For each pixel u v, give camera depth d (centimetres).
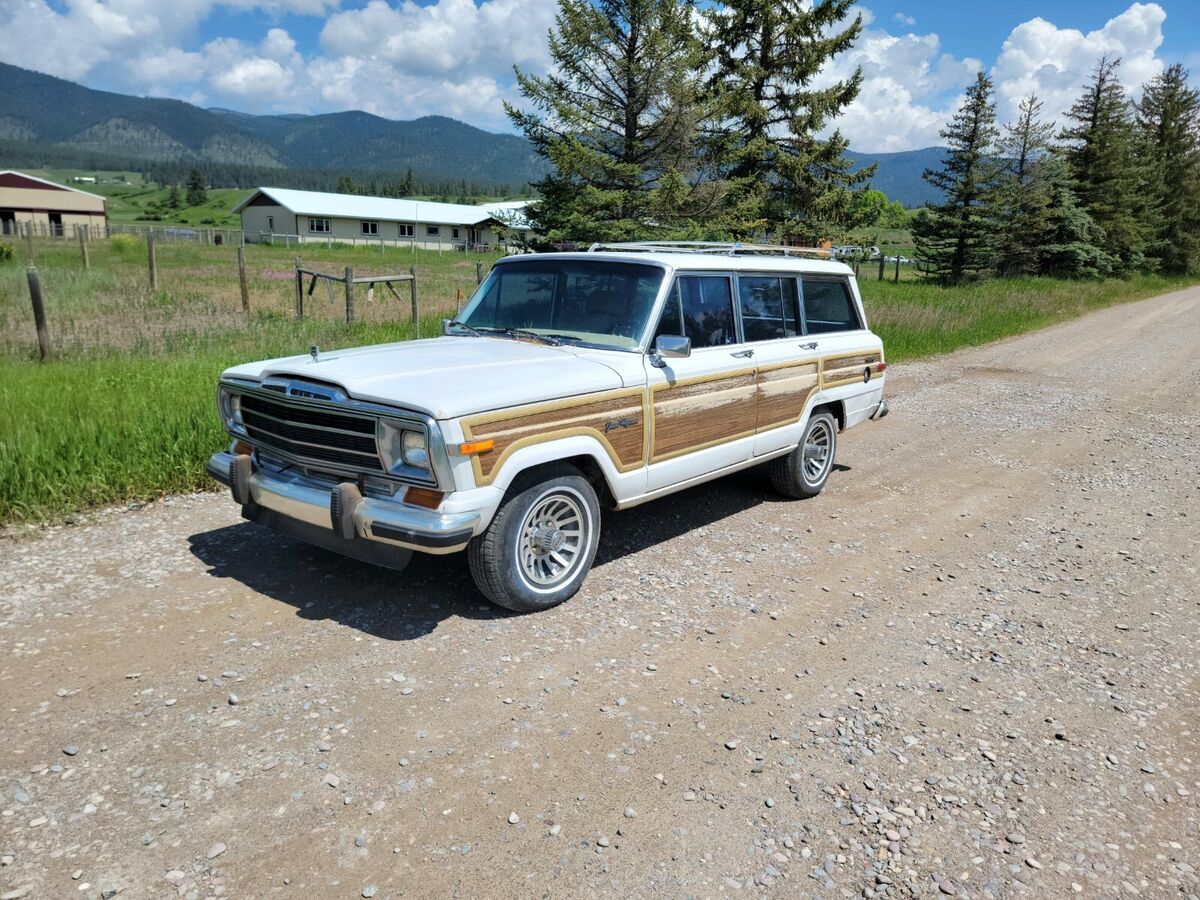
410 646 394
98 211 6644
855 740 336
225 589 448
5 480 542
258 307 1650
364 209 6781
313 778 295
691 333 517
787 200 2662
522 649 397
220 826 269
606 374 452
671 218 1914
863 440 916
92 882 243
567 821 280
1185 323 2442
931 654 415
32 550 491
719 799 295
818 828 283
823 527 607
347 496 390
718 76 2495
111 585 448
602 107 1872
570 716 343
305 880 248
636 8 1752
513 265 552
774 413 595
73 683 348
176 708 334
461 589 461
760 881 257
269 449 440
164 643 386
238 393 454
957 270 3631
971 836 282
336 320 1380
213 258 4022
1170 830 289
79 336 1145
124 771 294
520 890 248
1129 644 436
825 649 415
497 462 391
